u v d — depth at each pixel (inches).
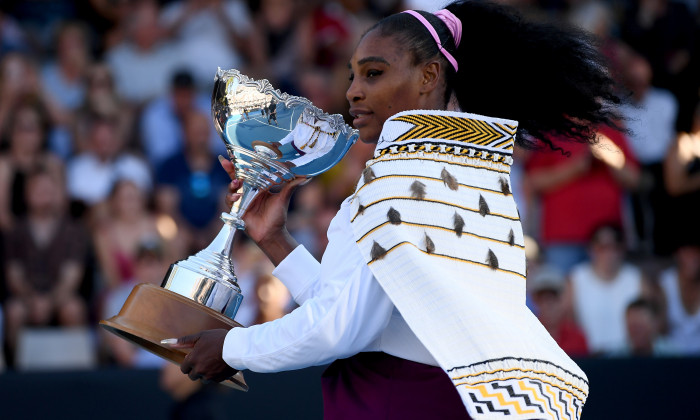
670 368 615.5
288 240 335.0
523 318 288.8
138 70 935.0
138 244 768.3
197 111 870.4
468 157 288.0
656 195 911.0
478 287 279.7
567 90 317.4
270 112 313.3
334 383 299.6
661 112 942.4
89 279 765.3
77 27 931.3
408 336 287.1
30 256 749.3
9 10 986.1
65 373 588.7
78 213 802.2
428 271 269.4
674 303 782.5
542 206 834.2
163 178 836.6
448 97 305.9
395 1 1047.0
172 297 307.3
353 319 275.1
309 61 984.3
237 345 287.3
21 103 840.3
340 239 291.4
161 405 587.2
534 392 274.5
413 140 284.4
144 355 706.8
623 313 760.3
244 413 584.4
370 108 298.2
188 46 952.9
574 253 818.2
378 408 286.2
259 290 637.3
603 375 611.2
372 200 279.7
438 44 298.8
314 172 326.3
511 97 313.9
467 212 282.7
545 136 331.9
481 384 265.1
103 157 837.8
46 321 738.8
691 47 1009.5
